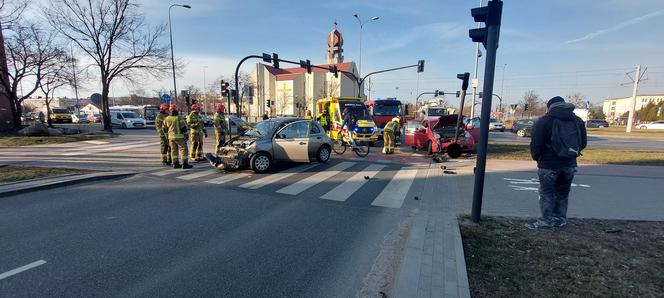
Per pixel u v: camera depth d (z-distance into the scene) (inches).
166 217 210.5
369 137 632.4
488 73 175.0
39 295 120.6
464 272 129.0
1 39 807.1
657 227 183.2
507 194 267.7
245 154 358.0
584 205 230.4
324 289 126.7
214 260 150.3
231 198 259.4
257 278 134.3
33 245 164.7
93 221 201.8
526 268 133.8
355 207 236.2
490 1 169.6
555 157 174.2
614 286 119.2
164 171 374.0
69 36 898.7
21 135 784.3
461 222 194.9
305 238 177.3
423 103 2253.9
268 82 2933.1
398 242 172.7
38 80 864.3
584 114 2087.8
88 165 405.1
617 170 370.6
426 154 538.0
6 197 257.0
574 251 149.9
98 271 139.0
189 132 438.6
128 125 1306.6
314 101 2834.6
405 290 116.8
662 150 620.4
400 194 273.1
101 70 962.1
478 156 186.9
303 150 402.0
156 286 127.6
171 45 1107.9
